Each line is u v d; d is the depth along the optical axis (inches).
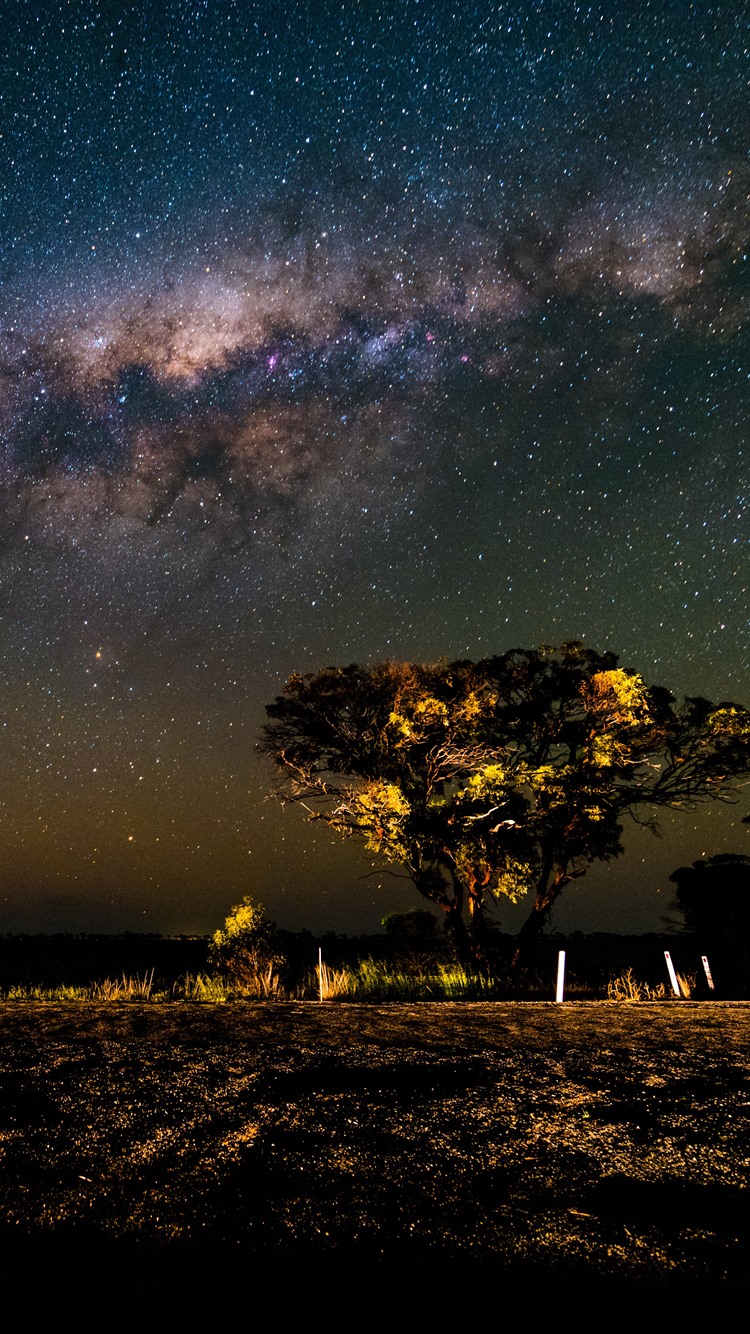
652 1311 75.5
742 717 642.8
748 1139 125.3
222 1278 81.1
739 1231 93.4
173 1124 130.0
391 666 674.8
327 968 543.2
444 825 620.7
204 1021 236.2
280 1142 121.9
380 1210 98.3
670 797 678.5
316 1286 79.8
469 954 644.1
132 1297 77.0
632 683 630.5
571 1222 95.5
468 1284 80.5
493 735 682.2
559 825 644.7
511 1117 134.8
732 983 536.1
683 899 719.7
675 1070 170.4
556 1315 74.7
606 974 625.6
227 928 584.7
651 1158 116.7
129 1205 99.1
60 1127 128.1
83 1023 231.0
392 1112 136.9
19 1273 81.7
